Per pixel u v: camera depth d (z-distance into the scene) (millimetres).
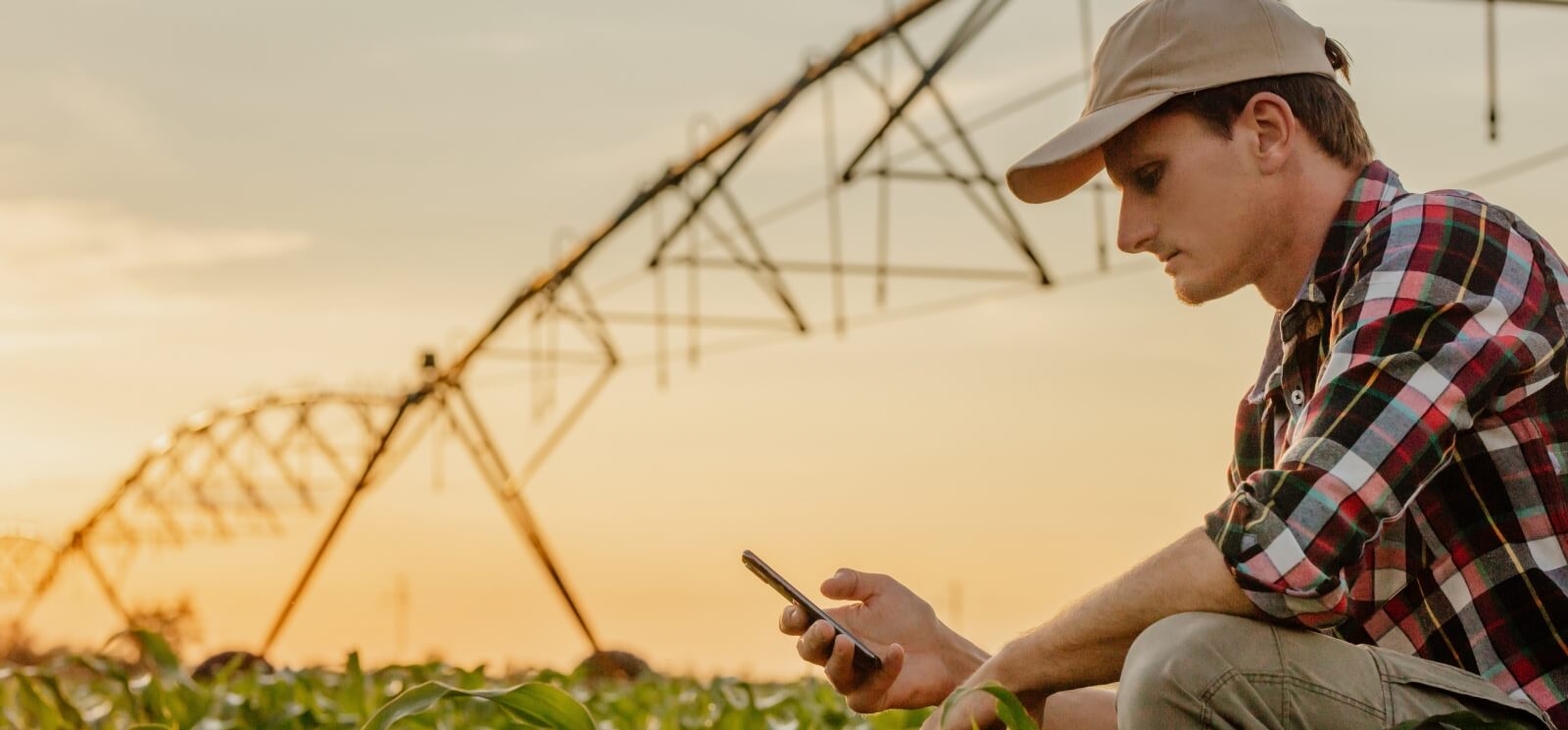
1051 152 2795
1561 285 2678
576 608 18672
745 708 4969
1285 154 2732
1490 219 2635
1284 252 2795
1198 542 2516
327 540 20359
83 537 26656
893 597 3162
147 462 26609
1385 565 2623
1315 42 2842
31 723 4766
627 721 5340
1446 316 2529
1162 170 2803
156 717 4852
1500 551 2562
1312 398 2584
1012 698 2561
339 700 5238
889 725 4652
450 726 4562
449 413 19094
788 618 3045
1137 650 2504
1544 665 2543
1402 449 2461
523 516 18797
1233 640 2418
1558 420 2602
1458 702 2461
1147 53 2799
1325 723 2402
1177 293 2877
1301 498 2438
